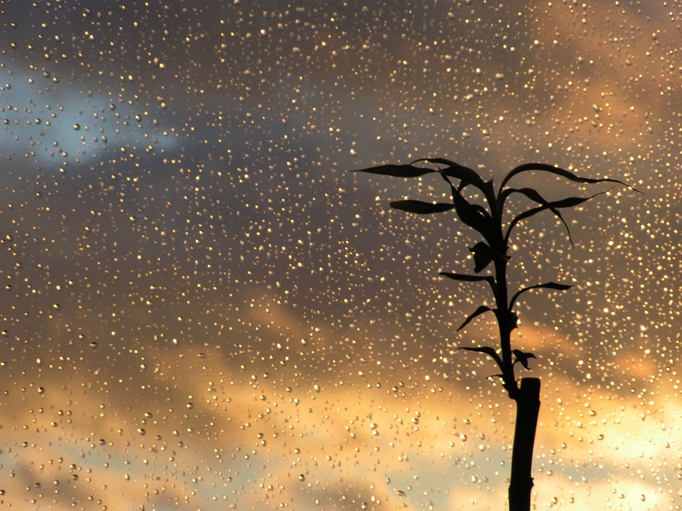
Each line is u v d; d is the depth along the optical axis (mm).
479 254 1956
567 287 1961
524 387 1961
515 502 1949
